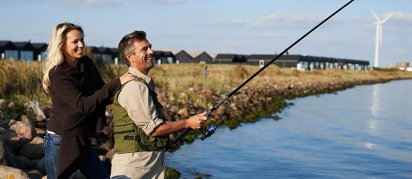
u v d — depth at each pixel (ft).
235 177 28.14
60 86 12.06
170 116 44.93
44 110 33.91
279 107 72.43
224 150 35.70
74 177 19.53
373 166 32.89
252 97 74.59
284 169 30.91
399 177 29.84
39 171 22.18
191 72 107.04
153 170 12.15
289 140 42.55
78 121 12.26
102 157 24.89
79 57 12.41
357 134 48.37
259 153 35.58
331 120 60.08
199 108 52.90
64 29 12.19
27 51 168.55
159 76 76.64
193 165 30.30
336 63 336.08
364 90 142.41
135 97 11.55
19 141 24.36
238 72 121.39
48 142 12.57
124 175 11.77
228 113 53.47
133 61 11.96
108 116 33.50
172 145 13.43
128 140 11.78
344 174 30.30
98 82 13.21
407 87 172.04
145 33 12.10
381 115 69.10
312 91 115.96
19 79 41.57
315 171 30.81
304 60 292.61
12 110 32.19
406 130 52.54
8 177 18.10
